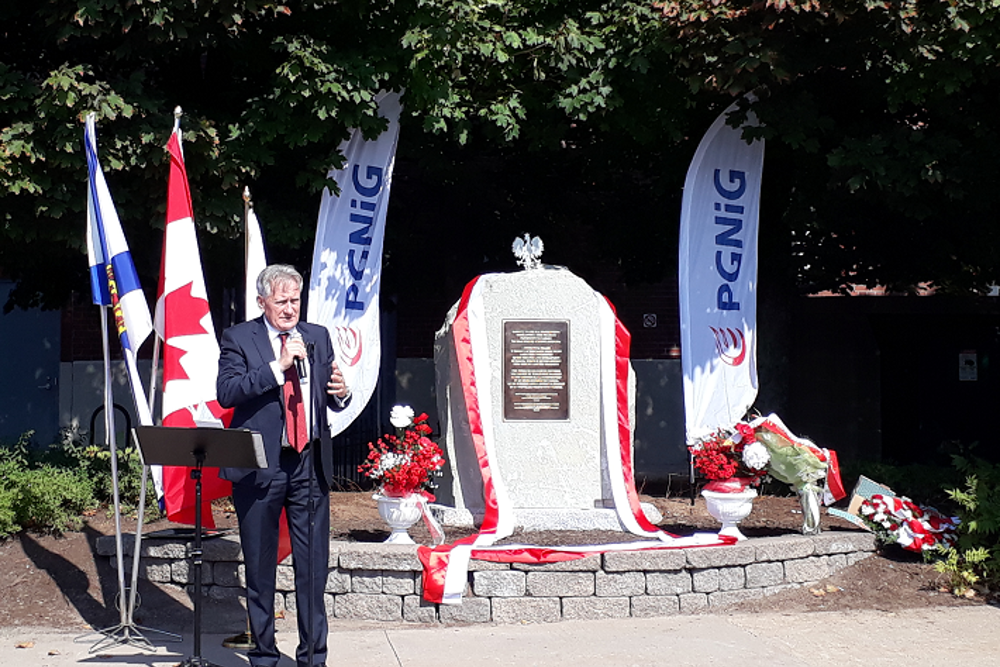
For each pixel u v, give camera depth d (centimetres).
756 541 729
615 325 842
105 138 830
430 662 568
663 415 1644
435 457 724
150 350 1616
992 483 770
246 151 883
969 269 1269
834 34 912
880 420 1391
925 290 1569
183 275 630
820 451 782
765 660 570
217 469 650
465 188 1255
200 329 632
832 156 928
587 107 981
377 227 958
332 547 675
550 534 785
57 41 823
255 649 527
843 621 654
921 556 768
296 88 861
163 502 658
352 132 942
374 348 953
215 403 631
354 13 895
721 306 961
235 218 904
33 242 960
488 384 820
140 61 946
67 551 742
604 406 826
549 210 1315
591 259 1390
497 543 739
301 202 1023
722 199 966
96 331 1598
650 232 1282
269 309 516
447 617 665
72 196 845
